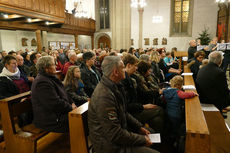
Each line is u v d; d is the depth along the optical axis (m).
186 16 15.58
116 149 1.57
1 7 7.07
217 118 2.61
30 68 4.79
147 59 3.67
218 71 2.98
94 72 3.67
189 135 1.46
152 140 1.91
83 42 17.66
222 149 1.96
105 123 1.52
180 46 15.91
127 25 15.05
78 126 1.90
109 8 17.34
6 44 11.45
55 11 10.17
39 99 2.29
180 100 2.53
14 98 2.40
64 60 7.77
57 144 2.74
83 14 14.04
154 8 16.16
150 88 3.01
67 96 2.76
